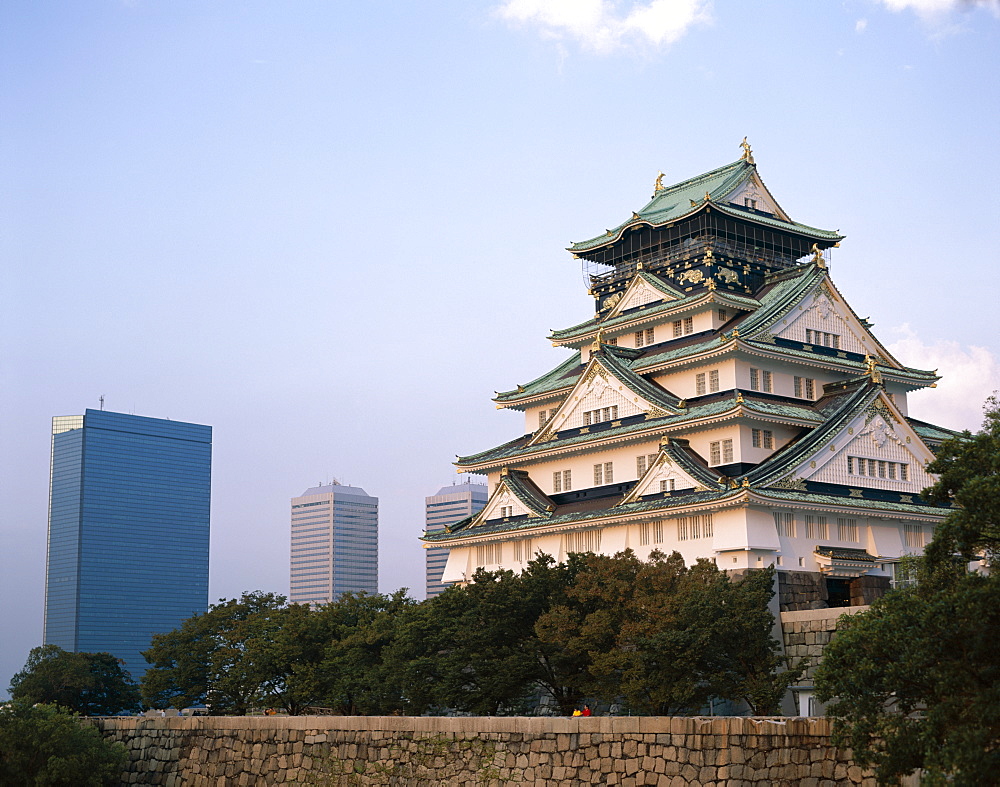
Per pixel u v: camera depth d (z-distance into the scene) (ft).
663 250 368.27
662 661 209.36
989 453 138.62
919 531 309.83
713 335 328.70
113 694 372.17
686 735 165.89
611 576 241.96
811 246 382.42
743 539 269.64
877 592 282.77
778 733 156.56
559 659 234.79
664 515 287.69
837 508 283.38
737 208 361.51
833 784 149.59
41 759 244.22
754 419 293.84
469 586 257.34
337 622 308.81
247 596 348.79
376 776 204.13
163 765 247.09
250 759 228.43
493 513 344.49
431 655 256.32
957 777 118.01
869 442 302.86
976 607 124.26
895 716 135.13
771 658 214.28
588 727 177.47
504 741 188.03
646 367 326.24
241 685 306.14
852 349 340.39
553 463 341.21
